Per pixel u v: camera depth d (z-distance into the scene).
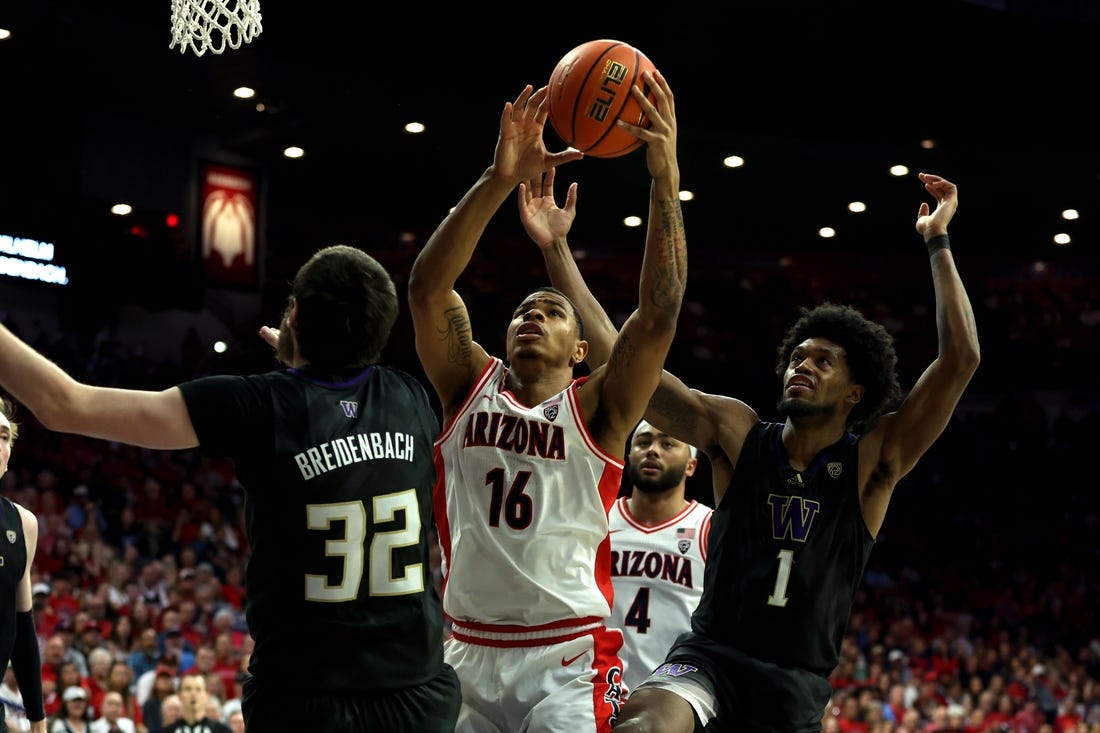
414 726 3.58
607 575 4.77
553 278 5.28
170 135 20.64
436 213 25.00
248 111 19.72
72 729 10.62
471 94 18.66
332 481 3.55
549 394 4.82
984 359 26.83
